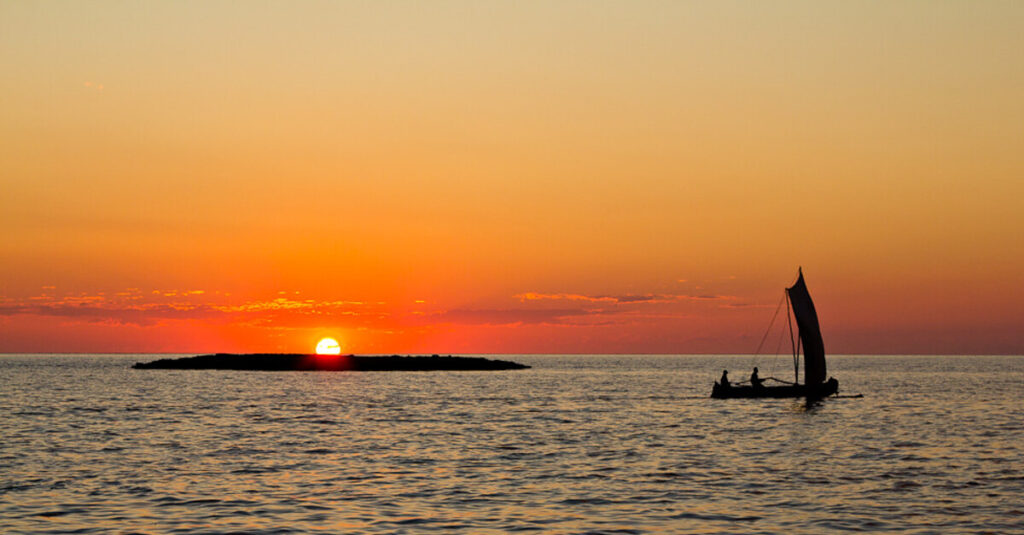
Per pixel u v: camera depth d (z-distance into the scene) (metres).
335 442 54.22
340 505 33.62
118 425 64.69
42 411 77.88
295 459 46.16
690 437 57.28
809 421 68.94
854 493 36.34
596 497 35.38
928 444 53.34
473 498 35.12
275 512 32.22
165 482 38.31
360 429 62.62
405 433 59.97
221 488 37.00
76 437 56.03
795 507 33.41
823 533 29.31
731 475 41.00
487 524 30.48
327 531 29.33
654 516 31.83
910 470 42.56
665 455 48.06
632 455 48.06
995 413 78.81
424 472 41.78
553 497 35.38
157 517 31.17
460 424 66.88
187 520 30.73
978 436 58.06
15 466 42.72
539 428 63.66
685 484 38.47
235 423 66.88
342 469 42.66
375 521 30.86
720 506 33.62
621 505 33.78
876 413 76.94
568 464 44.56
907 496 35.69
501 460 46.03
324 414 76.06
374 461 45.50
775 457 47.28
